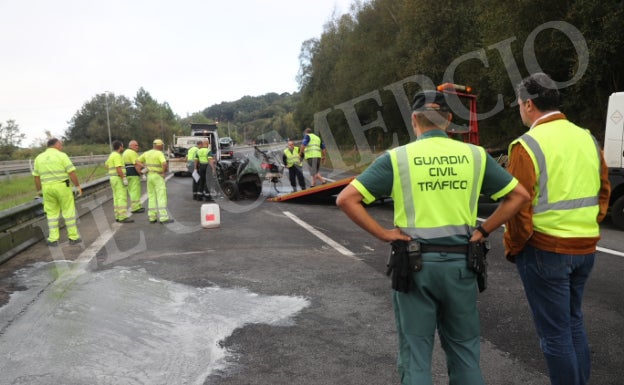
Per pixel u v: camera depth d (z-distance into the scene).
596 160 2.78
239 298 4.95
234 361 3.55
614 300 4.75
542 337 2.79
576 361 2.71
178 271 5.98
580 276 2.79
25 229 7.68
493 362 3.50
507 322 4.23
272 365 3.48
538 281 2.74
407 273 2.33
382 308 4.63
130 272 5.96
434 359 3.55
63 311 4.62
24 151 53.16
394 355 3.63
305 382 3.24
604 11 11.62
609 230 8.42
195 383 3.24
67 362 3.56
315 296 4.99
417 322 2.38
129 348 3.79
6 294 5.20
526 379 3.25
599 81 13.16
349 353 3.67
